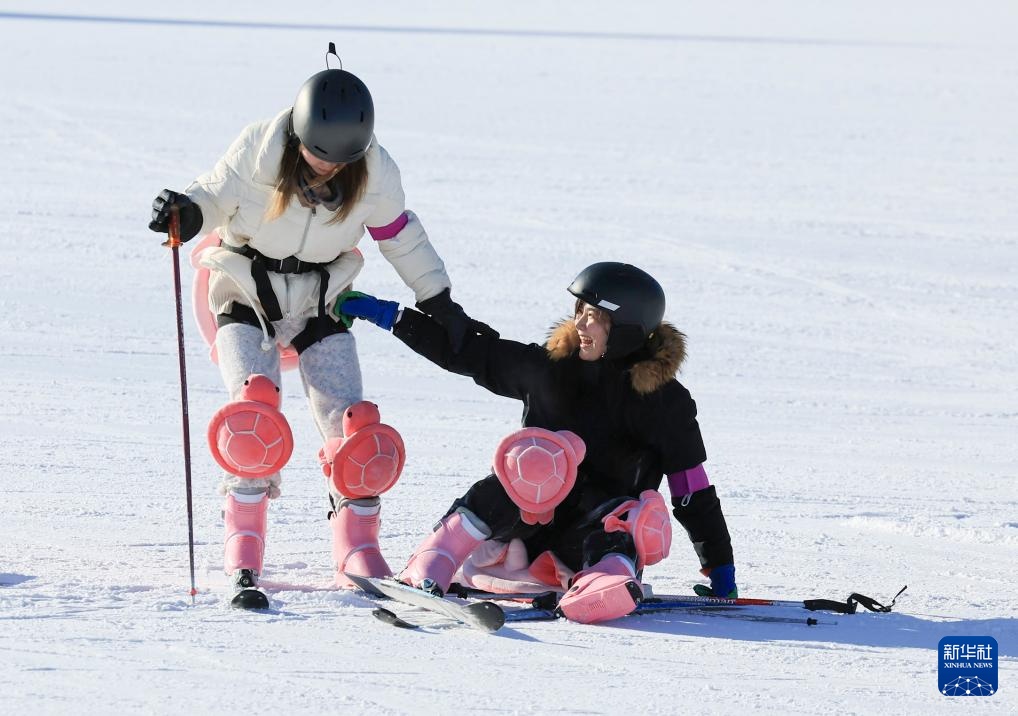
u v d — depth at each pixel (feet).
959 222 168.66
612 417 41.32
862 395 94.73
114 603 37.35
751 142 233.35
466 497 40.78
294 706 28.91
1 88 254.47
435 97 280.51
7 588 38.75
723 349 105.91
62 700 28.45
